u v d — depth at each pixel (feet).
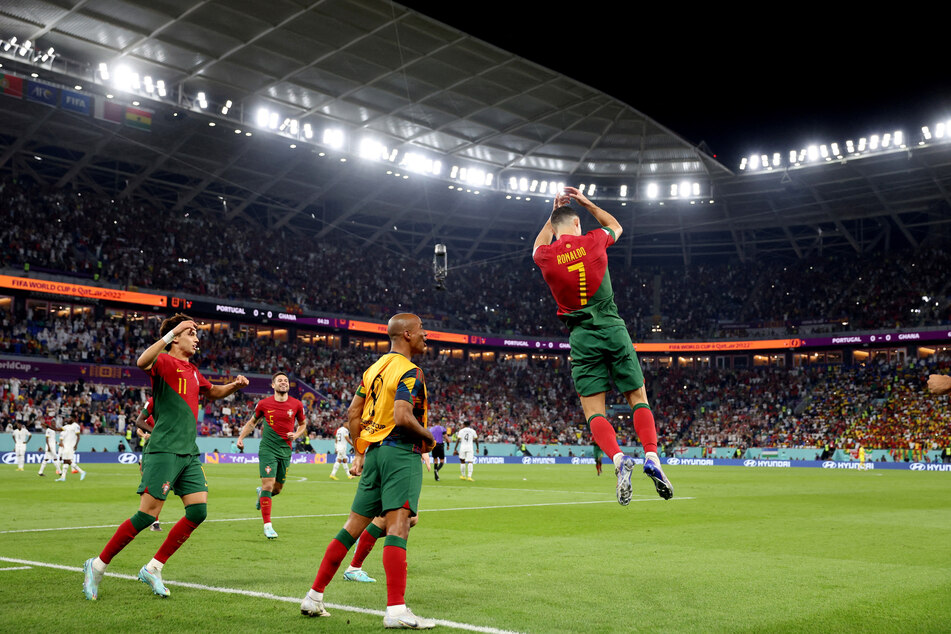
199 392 23.58
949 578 25.25
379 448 19.15
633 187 190.08
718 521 44.09
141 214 172.24
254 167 170.30
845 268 206.28
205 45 125.08
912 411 170.40
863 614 19.72
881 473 127.75
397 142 166.81
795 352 208.74
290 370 174.19
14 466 111.75
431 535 36.68
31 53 121.29
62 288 148.46
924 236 204.44
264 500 34.91
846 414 179.42
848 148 163.53
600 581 24.29
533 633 17.46
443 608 20.13
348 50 127.85
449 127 160.45
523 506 53.67
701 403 199.41
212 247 177.99
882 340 189.06
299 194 187.52
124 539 20.88
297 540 33.60
